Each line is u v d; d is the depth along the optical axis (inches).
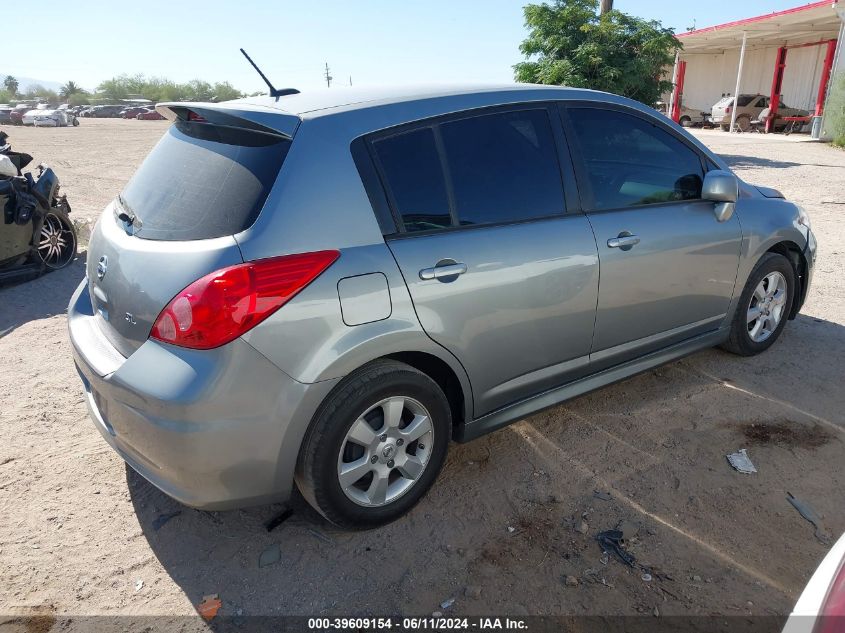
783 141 913.5
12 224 245.4
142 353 93.5
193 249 92.1
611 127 135.9
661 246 137.4
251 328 89.3
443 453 115.6
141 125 1604.3
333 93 113.1
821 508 113.9
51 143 967.0
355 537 109.7
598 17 603.8
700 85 1414.9
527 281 116.6
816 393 154.8
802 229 173.8
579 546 106.0
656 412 147.6
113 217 115.8
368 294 98.3
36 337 203.9
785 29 1043.9
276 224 92.9
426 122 110.9
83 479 127.3
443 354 108.8
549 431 140.7
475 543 107.4
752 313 169.3
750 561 102.0
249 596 97.9
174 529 112.8
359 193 100.7
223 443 91.0
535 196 121.0
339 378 97.3
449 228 109.5
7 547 108.4
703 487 120.3
